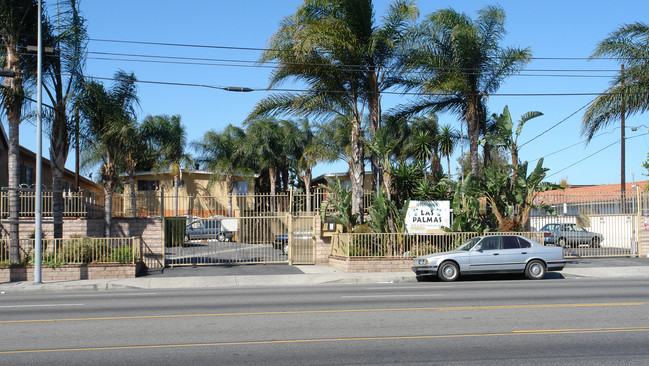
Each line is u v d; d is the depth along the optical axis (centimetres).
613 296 1307
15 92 1881
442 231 2138
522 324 958
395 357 740
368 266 1992
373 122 2280
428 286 1602
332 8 2252
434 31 2417
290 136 4372
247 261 2277
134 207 2348
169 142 3506
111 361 733
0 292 1655
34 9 1983
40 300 1385
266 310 1143
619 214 2422
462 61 2384
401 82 2441
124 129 2039
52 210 2116
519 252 1762
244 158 4281
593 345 803
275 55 2177
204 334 898
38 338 878
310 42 2067
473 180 2267
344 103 2292
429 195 2402
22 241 1970
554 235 2586
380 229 2092
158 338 870
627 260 2253
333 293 1452
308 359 734
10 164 1914
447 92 2344
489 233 2111
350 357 742
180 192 4194
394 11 2242
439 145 2986
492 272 1745
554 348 785
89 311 1160
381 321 997
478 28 2394
